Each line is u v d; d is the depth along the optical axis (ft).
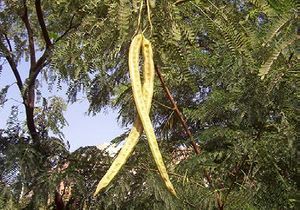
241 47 9.00
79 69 12.37
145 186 14.74
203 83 17.75
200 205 13.61
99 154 18.07
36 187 17.65
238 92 13.39
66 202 19.99
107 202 14.87
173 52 8.93
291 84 11.78
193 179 14.16
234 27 9.09
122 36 7.88
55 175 17.53
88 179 18.04
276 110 13.04
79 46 11.36
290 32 7.53
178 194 13.64
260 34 8.50
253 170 13.65
